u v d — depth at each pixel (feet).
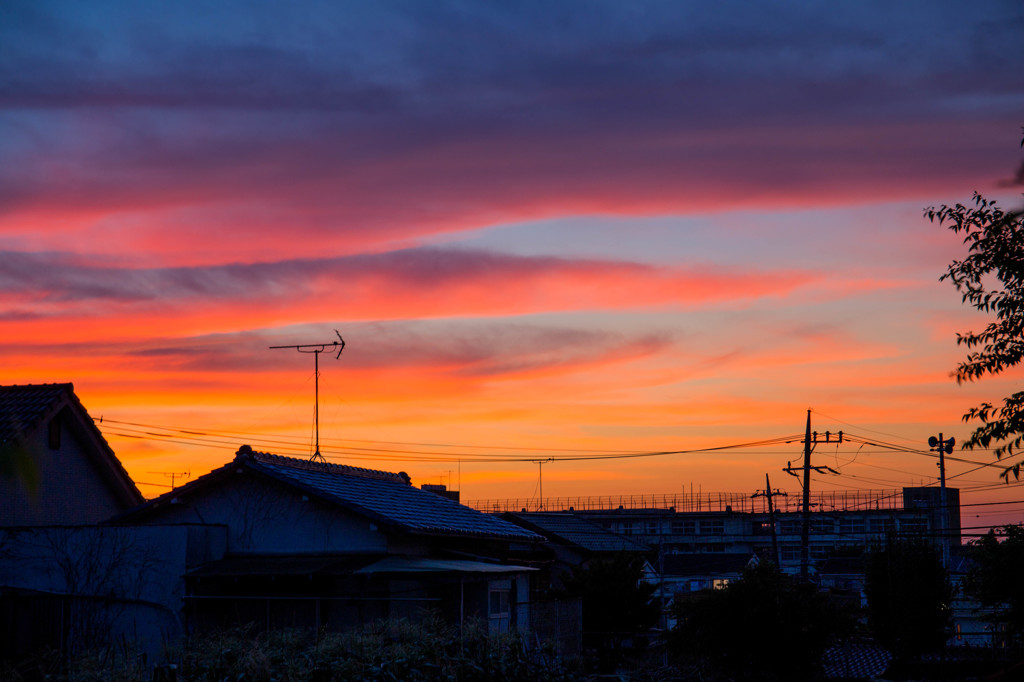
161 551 69.87
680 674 78.18
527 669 59.62
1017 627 79.61
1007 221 35.96
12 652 65.51
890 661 77.82
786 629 75.46
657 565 220.84
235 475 75.05
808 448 148.77
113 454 92.73
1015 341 36.22
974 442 33.30
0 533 72.38
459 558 79.00
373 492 82.38
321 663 45.73
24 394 86.99
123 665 43.19
